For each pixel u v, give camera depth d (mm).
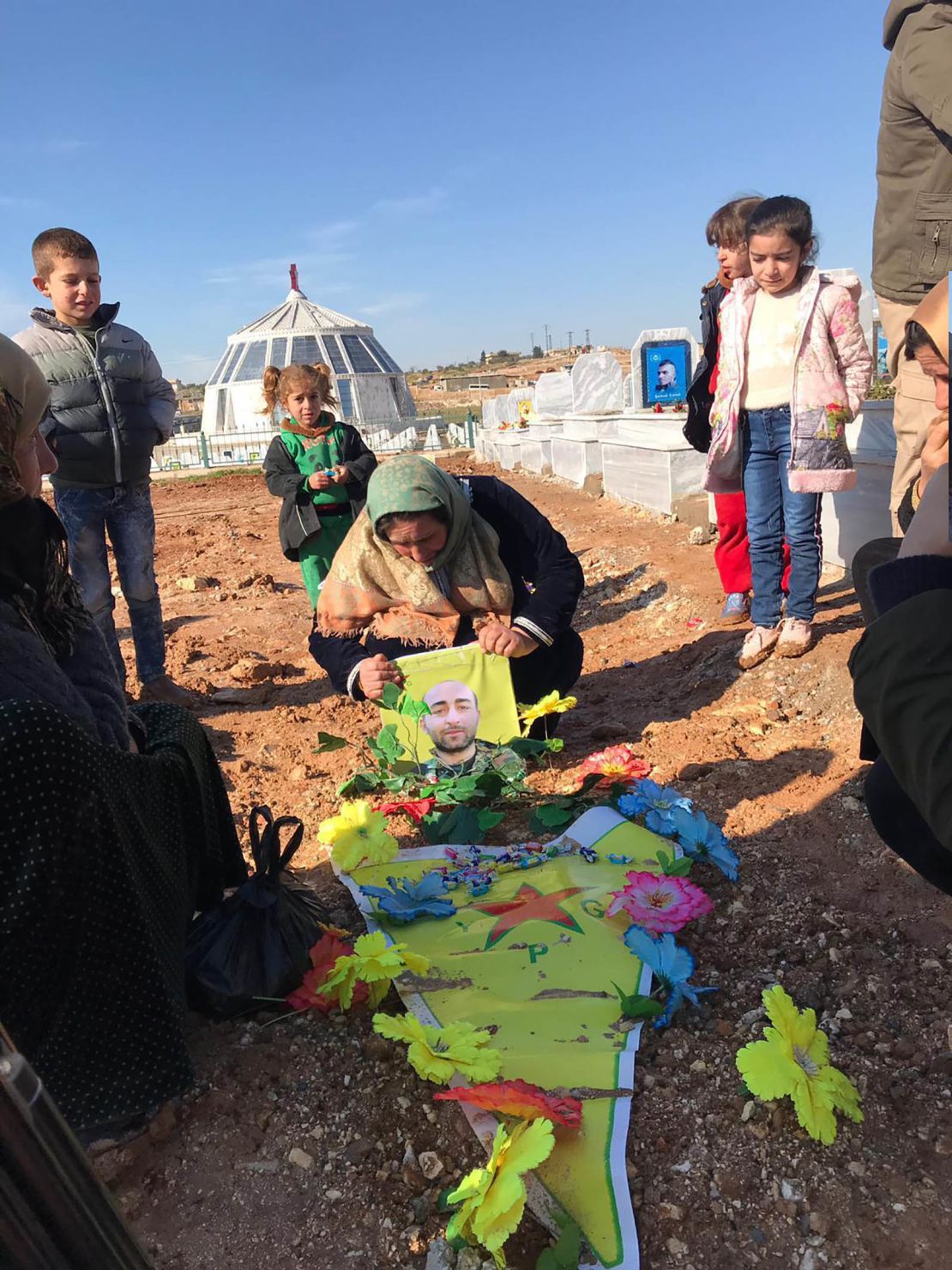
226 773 3758
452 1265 1602
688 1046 2020
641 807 2791
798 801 2977
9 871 1642
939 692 1346
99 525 4516
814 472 3639
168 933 2016
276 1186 1778
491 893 2557
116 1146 1859
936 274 3293
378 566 3492
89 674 2031
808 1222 1642
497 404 19828
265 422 34938
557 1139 1751
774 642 4066
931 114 3051
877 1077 1927
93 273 4301
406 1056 2031
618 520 8727
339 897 2689
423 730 3324
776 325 3756
